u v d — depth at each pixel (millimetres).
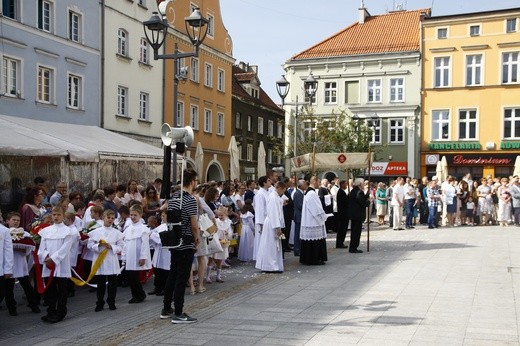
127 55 28125
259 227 13164
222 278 11617
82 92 24672
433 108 41656
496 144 39875
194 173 8086
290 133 40844
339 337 6777
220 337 6914
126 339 6961
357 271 12062
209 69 37469
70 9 23859
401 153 42375
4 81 20391
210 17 37094
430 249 15719
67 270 8094
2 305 9297
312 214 13305
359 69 43594
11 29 20531
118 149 18969
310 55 45125
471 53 40625
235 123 47094
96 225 9352
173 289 8008
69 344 6805
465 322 7461
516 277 10961
